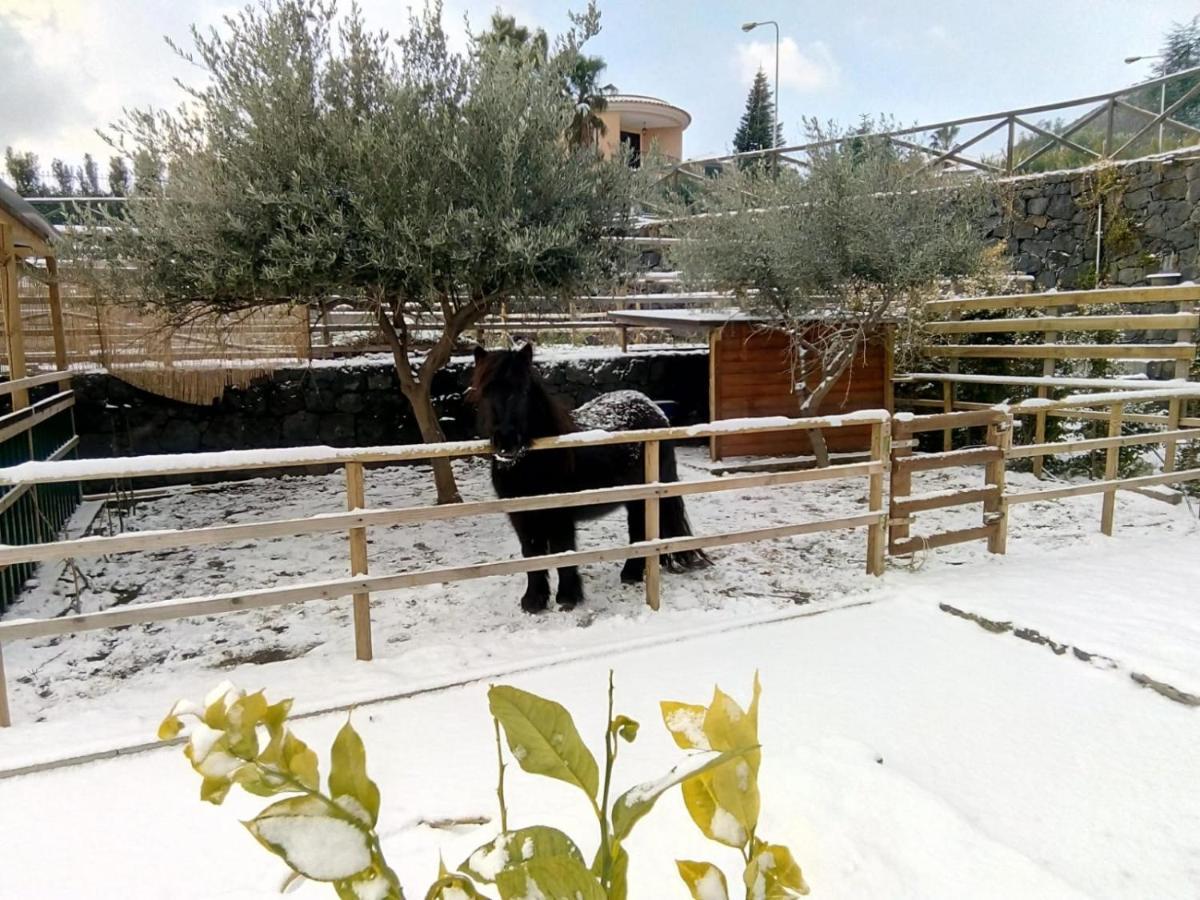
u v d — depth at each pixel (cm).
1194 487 686
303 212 509
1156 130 1006
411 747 291
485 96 545
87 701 337
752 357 856
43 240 634
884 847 212
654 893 189
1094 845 236
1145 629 378
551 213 578
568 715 88
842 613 428
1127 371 927
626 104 2089
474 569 390
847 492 752
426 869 216
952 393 903
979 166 1147
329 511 677
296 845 74
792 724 304
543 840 84
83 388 734
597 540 599
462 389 875
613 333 1171
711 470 816
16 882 223
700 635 396
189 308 618
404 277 556
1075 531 596
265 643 406
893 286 733
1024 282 977
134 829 248
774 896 88
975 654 371
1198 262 907
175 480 776
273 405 809
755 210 786
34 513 533
